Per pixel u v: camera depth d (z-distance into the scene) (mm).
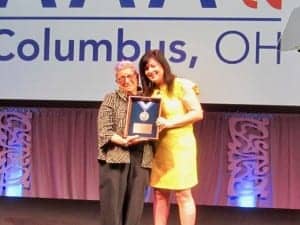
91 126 5105
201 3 4617
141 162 3551
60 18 4766
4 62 4824
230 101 4605
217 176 4965
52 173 5176
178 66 4641
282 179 4906
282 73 4562
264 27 4574
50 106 4953
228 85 4602
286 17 4547
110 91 4719
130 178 3561
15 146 5195
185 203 3727
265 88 4574
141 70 3686
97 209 5230
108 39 4715
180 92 3676
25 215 5008
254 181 4914
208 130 4969
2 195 5215
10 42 4820
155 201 3820
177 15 4641
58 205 5344
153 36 4664
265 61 4570
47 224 4750
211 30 4617
